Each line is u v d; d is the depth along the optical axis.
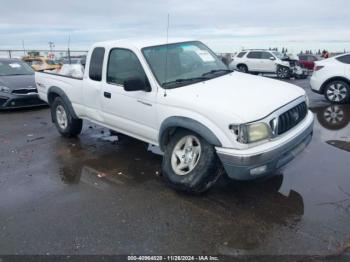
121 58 5.18
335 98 9.93
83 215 3.89
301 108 4.53
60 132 6.96
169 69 4.85
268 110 3.92
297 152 4.33
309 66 26.59
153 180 4.77
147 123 4.80
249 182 4.59
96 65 5.66
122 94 5.09
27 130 7.69
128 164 5.39
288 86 4.81
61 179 4.91
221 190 4.40
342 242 3.25
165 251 3.22
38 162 5.61
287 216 3.75
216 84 4.61
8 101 9.66
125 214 3.88
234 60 23.89
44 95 7.18
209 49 5.87
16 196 4.41
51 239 3.45
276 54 23.67
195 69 5.12
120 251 3.24
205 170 4.02
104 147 6.25
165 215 3.84
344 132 6.89
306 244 3.25
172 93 4.41
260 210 3.89
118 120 5.34
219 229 3.54
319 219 3.67
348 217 3.69
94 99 5.71
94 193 4.43
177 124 4.22
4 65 11.05
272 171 4.00
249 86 4.57
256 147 3.80
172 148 4.46
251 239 3.36
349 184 4.48
